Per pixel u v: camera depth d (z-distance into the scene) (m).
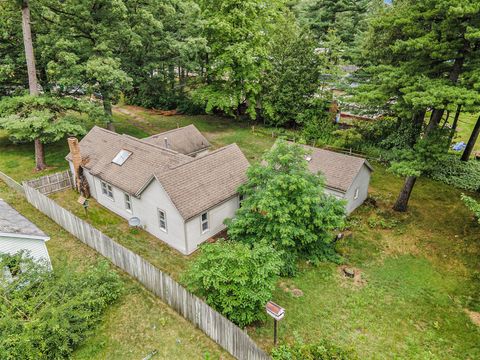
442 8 14.73
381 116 30.62
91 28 24.95
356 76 28.91
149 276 13.13
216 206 17.28
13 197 20.45
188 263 15.75
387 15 22.09
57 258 15.39
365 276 14.90
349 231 18.31
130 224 17.67
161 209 16.53
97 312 11.88
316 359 10.35
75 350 10.92
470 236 17.81
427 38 15.78
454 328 12.33
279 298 13.38
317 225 14.97
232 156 19.62
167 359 10.73
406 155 17.89
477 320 12.72
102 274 12.94
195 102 35.62
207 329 11.36
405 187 19.89
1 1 22.31
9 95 26.53
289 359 10.34
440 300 13.67
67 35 24.00
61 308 10.17
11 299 10.56
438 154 16.94
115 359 10.70
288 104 32.91
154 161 18.67
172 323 12.05
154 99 41.44
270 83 33.28
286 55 32.47
